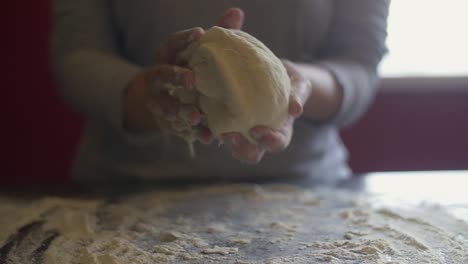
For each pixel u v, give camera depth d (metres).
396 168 2.29
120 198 1.30
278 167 1.43
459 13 2.26
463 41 2.27
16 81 2.14
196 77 0.93
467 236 1.08
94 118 1.33
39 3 2.10
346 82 1.32
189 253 1.02
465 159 2.30
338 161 1.54
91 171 1.49
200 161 1.40
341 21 1.45
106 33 1.42
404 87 2.22
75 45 1.38
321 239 1.07
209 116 0.94
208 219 1.17
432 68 2.29
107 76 1.26
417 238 1.07
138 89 1.21
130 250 1.03
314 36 1.42
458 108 2.26
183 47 0.99
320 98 1.27
